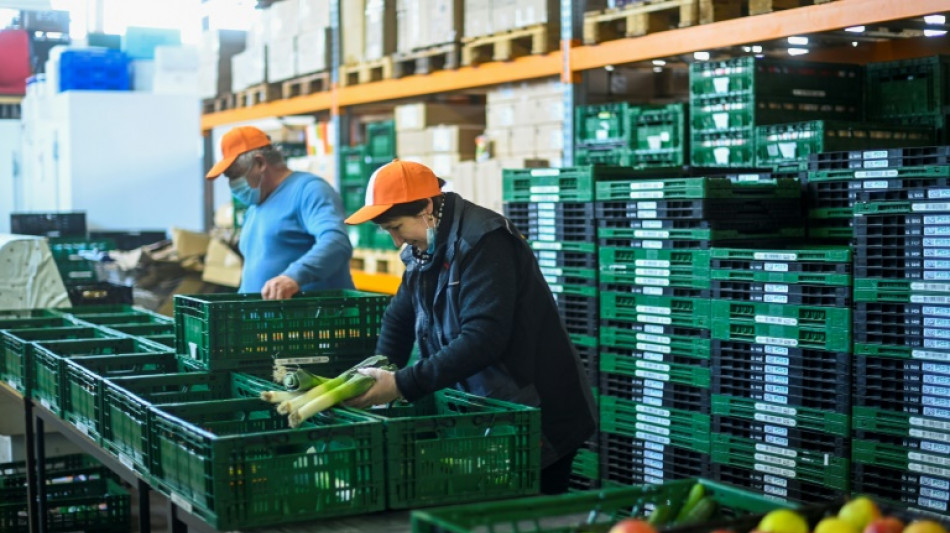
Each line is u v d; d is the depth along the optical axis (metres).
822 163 4.68
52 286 7.32
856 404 4.16
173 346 5.41
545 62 6.57
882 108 5.58
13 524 6.05
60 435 6.53
